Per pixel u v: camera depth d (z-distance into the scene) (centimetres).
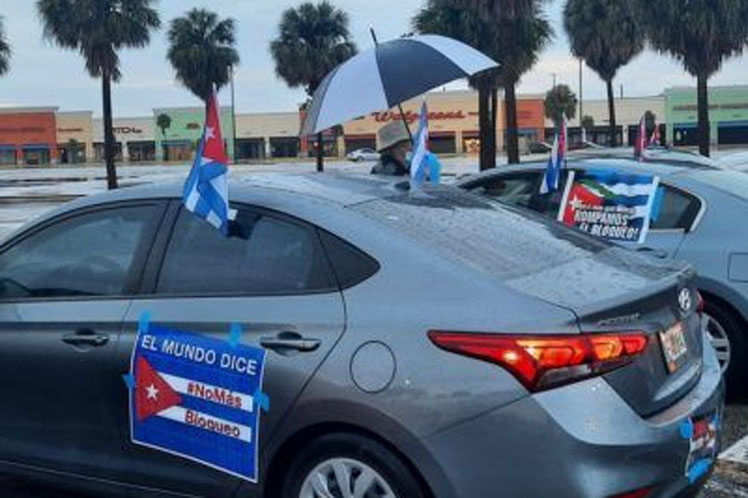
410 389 325
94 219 427
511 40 2922
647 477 321
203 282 386
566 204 655
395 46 629
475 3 2814
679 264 405
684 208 614
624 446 315
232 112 10156
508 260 365
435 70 614
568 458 310
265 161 9312
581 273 365
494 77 3012
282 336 353
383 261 355
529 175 695
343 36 4806
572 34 4288
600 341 321
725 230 596
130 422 389
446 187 468
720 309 593
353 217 373
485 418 316
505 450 314
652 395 336
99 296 408
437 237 370
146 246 405
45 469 414
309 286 363
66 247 429
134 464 389
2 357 420
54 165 10219
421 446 322
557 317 322
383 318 340
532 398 314
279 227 381
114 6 4041
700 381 377
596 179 648
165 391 379
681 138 9075
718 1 2956
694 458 351
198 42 5131
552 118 9581
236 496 364
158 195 415
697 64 3070
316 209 378
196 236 397
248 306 368
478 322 326
